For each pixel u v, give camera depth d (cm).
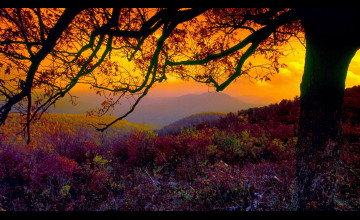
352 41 266
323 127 328
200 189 580
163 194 621
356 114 1046
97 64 354
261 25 373
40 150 881
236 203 494
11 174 702
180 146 937
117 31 263
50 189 674
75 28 365
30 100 250
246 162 805
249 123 1337
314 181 343
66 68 360
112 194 646
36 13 267
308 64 332
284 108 1396
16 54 271
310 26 280
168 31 310
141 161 885
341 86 320
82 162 928
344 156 645
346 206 389
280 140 1016
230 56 467
